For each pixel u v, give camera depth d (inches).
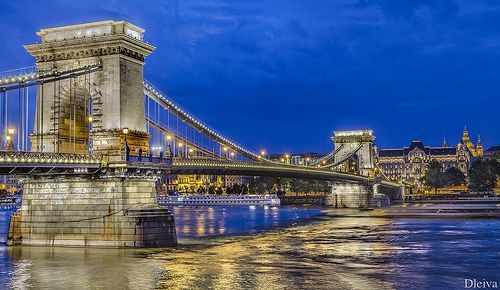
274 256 2331.4
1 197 7111.2
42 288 1688.0
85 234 2413.9
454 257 2320.4
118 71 2512.3
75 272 1909.4
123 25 2549.2
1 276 1850.4
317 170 5349.4
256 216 5659.5
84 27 2591.0
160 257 2206.0
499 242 2876.5
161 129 3125.0
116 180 2395.4
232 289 1665.8
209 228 3949.3
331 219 4953.3
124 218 2373.3
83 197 2434.8
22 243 2497.5
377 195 7347.4
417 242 2898.6
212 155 3796.8
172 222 2477.9
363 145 7381.9
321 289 1674.5
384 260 2237.9
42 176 2497.5
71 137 2645.2
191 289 1668.3
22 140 2351.1
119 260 2127.2
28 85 2242.9
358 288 1689.2
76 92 2650.1
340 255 2380.7
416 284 1752.0
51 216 2474.2
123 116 2514.8
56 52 2608.3
